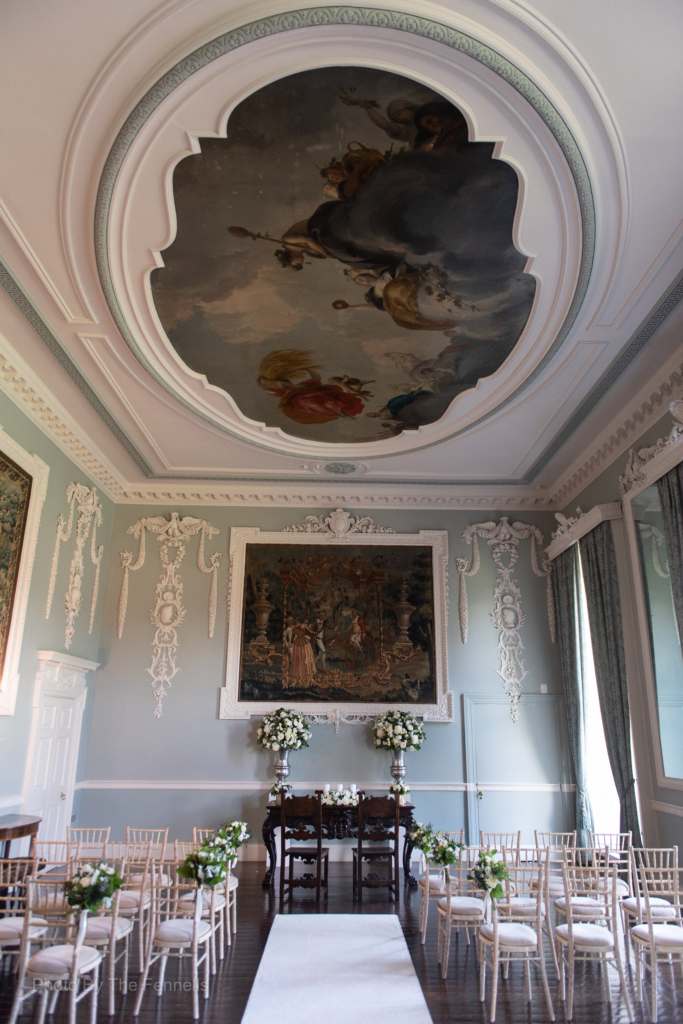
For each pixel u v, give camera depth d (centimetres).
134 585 1295
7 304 756
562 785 1216
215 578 1305
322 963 701
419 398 1004
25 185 598
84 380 923
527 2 460
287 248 693
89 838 1159
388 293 765
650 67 498
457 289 756
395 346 869
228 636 1273
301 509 1342
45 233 652
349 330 834
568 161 573
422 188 618
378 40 490
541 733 1243
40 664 976
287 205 636
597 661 1058
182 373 923
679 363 845
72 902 509
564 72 506
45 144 558
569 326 795
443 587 1311
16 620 889
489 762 1228
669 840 875
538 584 1316
